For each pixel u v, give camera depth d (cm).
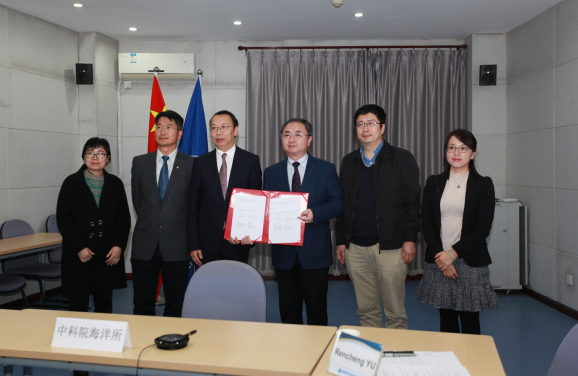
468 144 244
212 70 571
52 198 500
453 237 248
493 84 527
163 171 302
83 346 156
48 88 493
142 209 301
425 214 259
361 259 272
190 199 288
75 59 529
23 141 464
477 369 140
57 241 412
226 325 183
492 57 538
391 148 271
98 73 534
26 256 450
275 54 558
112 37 557
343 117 556
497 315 424
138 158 309
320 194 271
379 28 519
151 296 302
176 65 548
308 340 166
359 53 554
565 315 421
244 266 216
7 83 446
